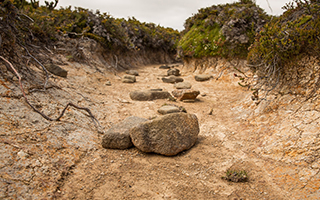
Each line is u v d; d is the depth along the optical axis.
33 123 3.69
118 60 13.26
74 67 8.45
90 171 3.34
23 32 6.26
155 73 12.92
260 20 9.98
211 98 7.73
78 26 10.97
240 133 4.71
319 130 3.46
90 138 4.21
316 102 3.94
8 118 3.46
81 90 6.51
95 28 11.34
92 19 11.65
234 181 3.25
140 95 7.14
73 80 7.16
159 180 3.28
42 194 2.62
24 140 3.25
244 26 10.02
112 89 8.00
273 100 4.88
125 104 6.61
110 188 3.03
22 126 3.49
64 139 3.78
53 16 10.29
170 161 3.82
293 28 4.59
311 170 3.01
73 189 2.89
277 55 4.73
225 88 8.91
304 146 3.40
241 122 5.18
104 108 5.90
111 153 3.94
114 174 3.35
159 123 3.98
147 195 2.94
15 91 4.07
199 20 12.65
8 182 2.53
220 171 3.54
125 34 14.27
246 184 3.18
